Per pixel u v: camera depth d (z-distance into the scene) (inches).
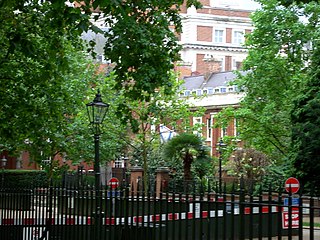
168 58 618.2
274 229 391.2
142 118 656.4
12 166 2363.4
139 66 601.9
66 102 831.1
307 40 1501.0
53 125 818.2
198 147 1606.8
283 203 302.0
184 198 379.6
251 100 1567.4
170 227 380.5
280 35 1531.7
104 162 1748.3
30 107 776.3
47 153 857.5
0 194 648.4
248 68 1566.2
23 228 585.9
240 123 1593.3
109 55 602.5
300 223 268.4
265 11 1531.7
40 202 551.2
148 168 1894.7
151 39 604.4
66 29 644.1
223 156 1711.4
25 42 551.2
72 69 1551.4
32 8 679.1
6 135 794.2
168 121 1716.3
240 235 301.6
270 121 1501.0
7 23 682.8
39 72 756.6
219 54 3713.1
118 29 585.0
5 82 770.8
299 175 1063.0
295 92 1411.2
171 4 616.4
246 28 3774.6
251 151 1873.8
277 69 1517.0
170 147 1617.9
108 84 1610.5
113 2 455.8
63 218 512.7
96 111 691.4
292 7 1507.1
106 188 429.4
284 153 1513.3
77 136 1582.2
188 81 2997.0
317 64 1169.4
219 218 361.7
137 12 598.5
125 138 1706.4
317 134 1055.6
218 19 3715.6
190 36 3663.9
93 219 448.8
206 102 2696.9
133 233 389.7
